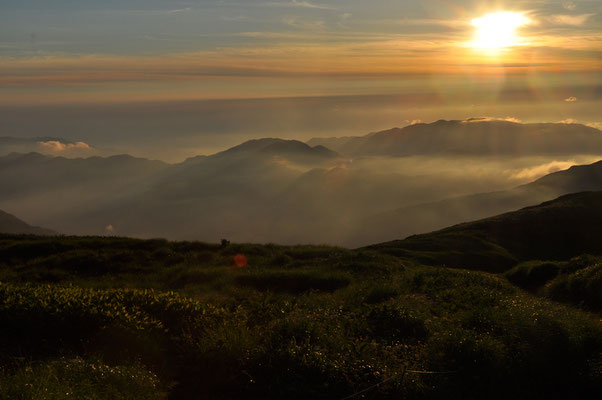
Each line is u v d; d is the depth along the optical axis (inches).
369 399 307.4
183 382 335.6
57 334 372.5
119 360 347.3
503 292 705.0
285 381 324.8
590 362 353.4
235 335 371.9
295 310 481.1
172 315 431.8
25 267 981.8
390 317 447.2
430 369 339.3
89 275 953.5
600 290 651.5
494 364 340.2
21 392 255.4
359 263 992.2
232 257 1127.0
